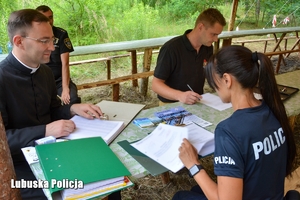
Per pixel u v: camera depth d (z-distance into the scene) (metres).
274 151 0.89
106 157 1.02
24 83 1.38
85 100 3.83
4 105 1.31
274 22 8.02
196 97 1.75
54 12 5.98
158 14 7.98
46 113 1.54
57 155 1.00
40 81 1.48
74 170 0.92
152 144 1.21
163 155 1.13
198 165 1.00
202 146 1.16
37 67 1.43
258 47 7.30
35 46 1.31
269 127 0.89
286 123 0.92
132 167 1.06
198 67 2.14
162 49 2.07
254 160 0.84
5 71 1.32
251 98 0.92
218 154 0.84
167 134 1.26
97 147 1.09
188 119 1.51
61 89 2.82
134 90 4.18
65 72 2.76
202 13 1.97
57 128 1.24
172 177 2.20
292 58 6.24
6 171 0.75
